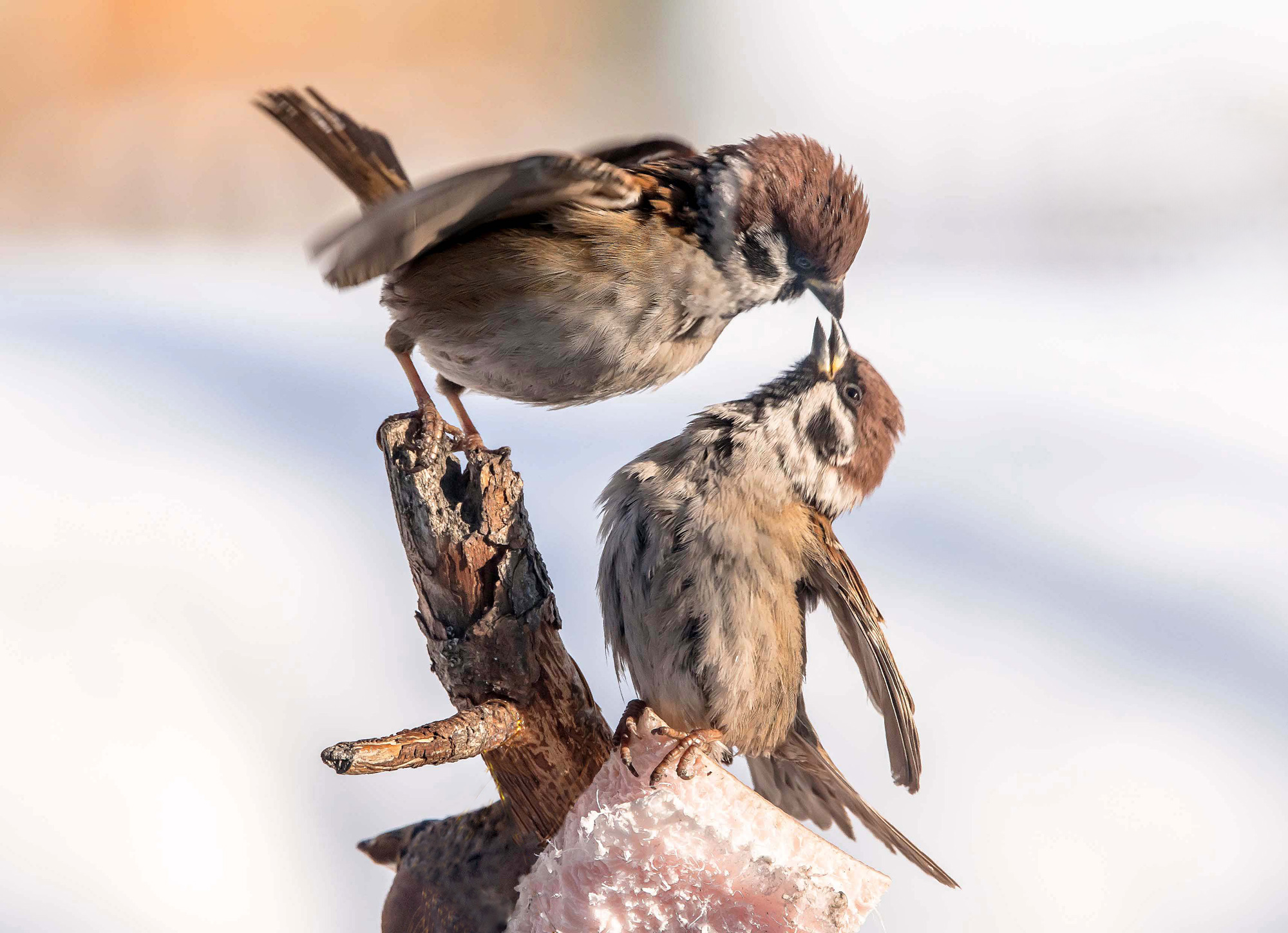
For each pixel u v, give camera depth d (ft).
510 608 8.18
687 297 8.44
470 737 8.15
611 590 8.32
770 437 8.32
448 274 8.41
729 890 8.15
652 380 8.48
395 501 8.20
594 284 8.41
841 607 8.34
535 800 8.20
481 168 8.29
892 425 8.37
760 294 8.46
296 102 8.40
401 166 8.43
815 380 8.34
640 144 8.65
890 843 8.35
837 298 8.50
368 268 8.33
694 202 8.45
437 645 8.19
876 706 8.36
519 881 8.18
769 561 8.30
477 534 8.18
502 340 8.43
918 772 8.33
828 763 8.36
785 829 8.16
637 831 8.16
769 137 8.51
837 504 8.35
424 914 8.21
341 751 8.11
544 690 8.18
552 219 8.40
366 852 8.25
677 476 8.31
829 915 8.15
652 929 8.16
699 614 8.29
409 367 8.49
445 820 8.24
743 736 8.30
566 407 8.51
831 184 8.48
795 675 8.32
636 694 8.33
